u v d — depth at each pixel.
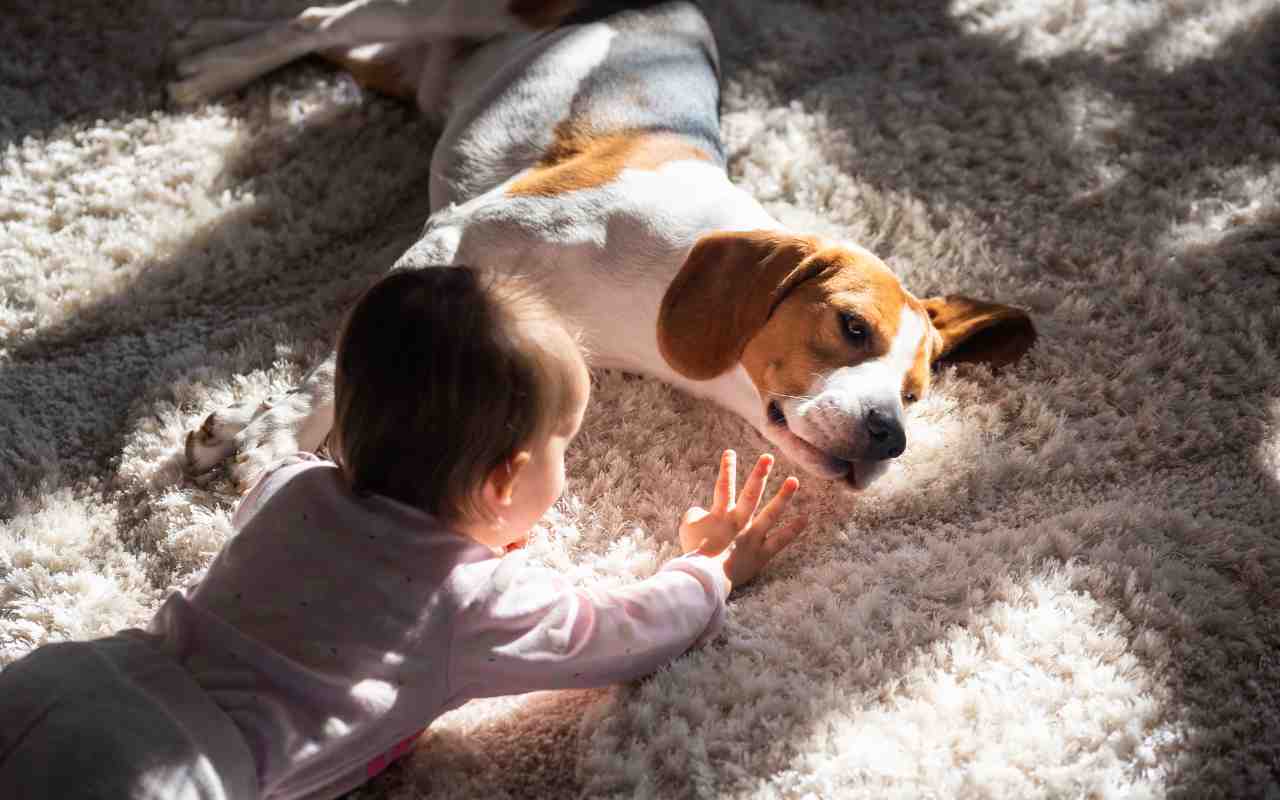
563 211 1.98
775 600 1.78
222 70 2.58
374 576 1.41
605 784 1.49
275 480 1.59
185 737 1.27
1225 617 1.72
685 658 1.64
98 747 1.23
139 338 2.17
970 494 1.98
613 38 2.35
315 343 2.13
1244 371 2.18
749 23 2.95
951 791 1.48
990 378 2.17
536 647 1.48
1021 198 2.54
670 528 1.89
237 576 1.42
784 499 1.83
